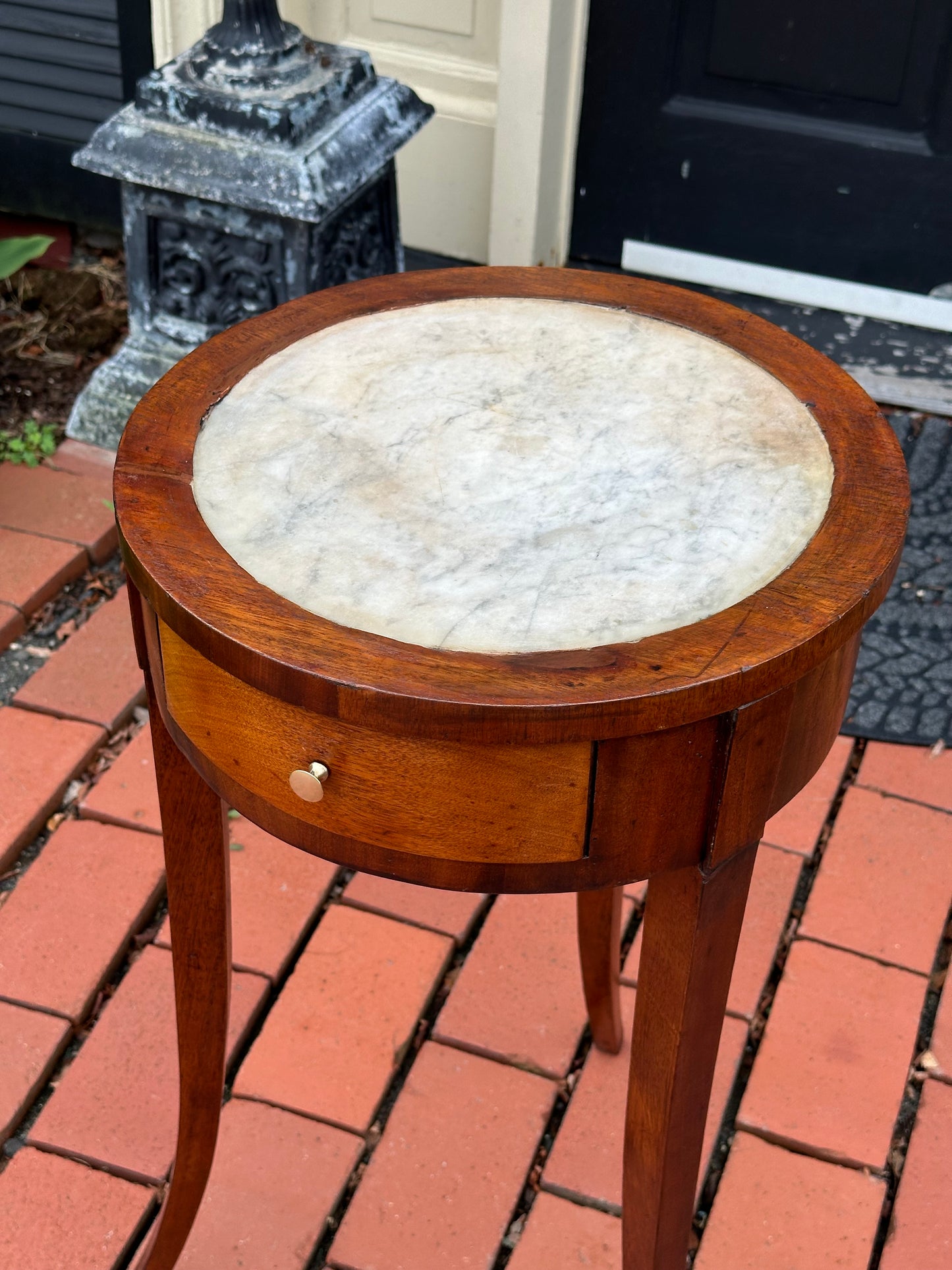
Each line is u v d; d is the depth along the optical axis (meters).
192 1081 1.43
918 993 1.87
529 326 1.39
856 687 2.29
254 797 1.13
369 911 1.97
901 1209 1.63
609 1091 1.76
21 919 1.92
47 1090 1.77
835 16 2.74
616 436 1.24
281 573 1.07
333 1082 1.76
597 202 3.13
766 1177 1.67
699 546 1.11
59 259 3.24
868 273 3.02
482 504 1.16
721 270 3.11
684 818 1.07
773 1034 1.82
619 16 2.86
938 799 2.12
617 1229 1.62
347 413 1.25
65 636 2.37
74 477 2.62
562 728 0.97
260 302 2.56
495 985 1.87
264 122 2.37
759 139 2.93
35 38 2.99
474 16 2.91
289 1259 1.58
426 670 0.98
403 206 3.19
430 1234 1.61
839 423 1.25
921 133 2.82
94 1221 1.61
